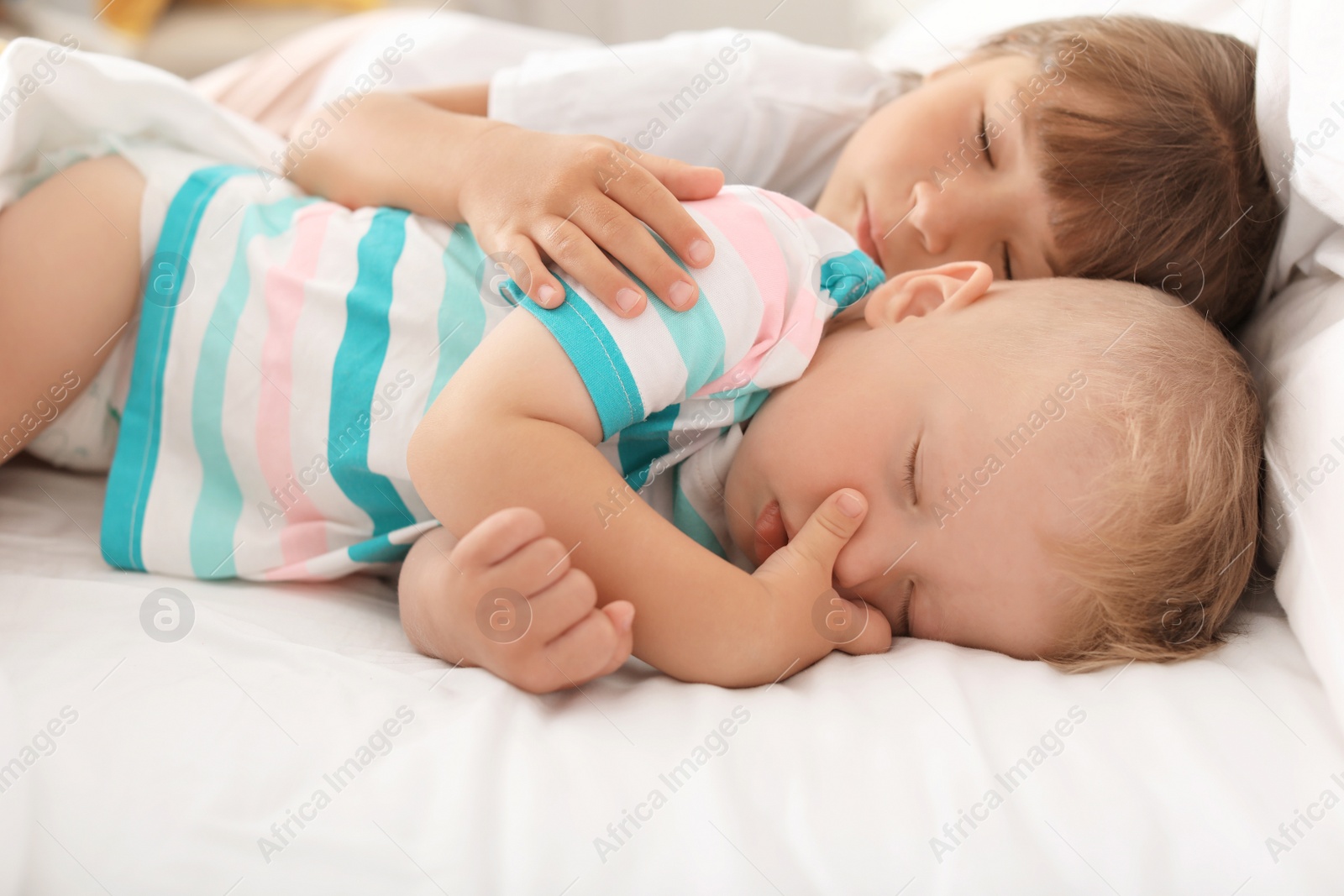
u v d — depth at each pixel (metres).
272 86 1.42
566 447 0.65
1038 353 0.73
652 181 0.74
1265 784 0.56
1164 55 0.98
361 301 0.81
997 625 0.73
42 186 0.84
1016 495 0.69
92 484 0.94
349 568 0.81
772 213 0.81
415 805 0.53
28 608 0.68
